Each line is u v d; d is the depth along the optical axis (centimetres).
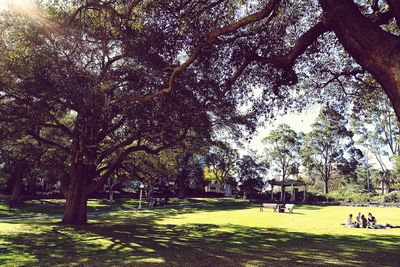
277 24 1080
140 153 2402
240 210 3803
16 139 1811
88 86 1260
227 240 1546
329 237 1736
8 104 1446
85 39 1180
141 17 971
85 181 2080
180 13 955
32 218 2459
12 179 3622
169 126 1435
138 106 1290
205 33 984
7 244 1302
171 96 1169
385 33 620
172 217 2789
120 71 1342
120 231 1767
